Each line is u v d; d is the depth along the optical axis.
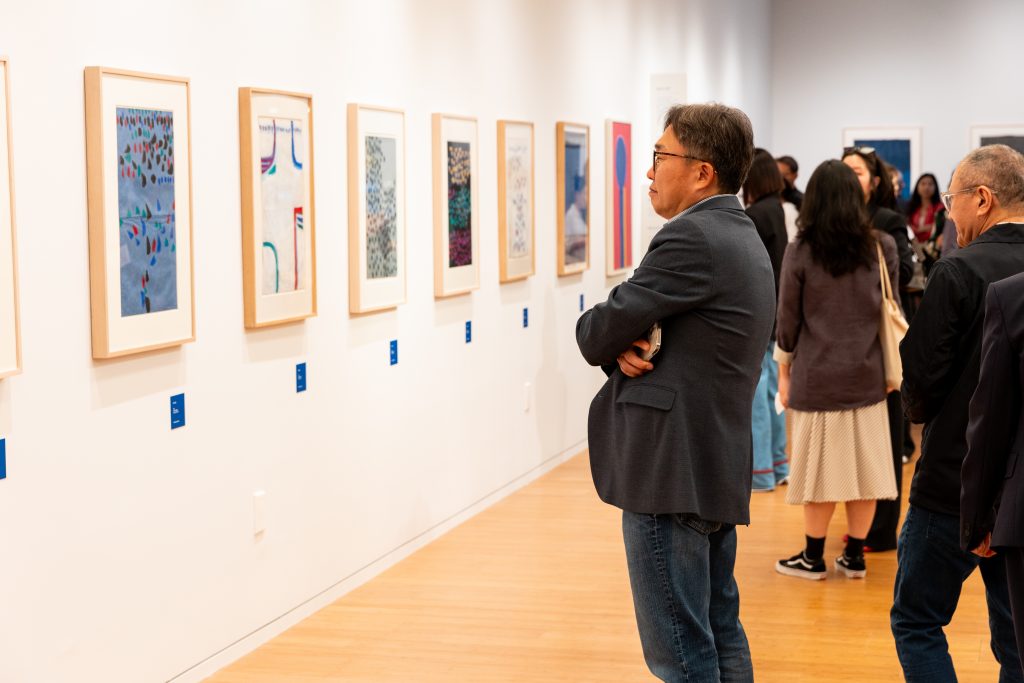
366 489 5.27
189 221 3.94
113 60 3.62
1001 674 3.28
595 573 5.36
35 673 3.38
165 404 3.90
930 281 3.24
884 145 15.46
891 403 5.59
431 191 5.90
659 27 10.02
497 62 6.70
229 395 4.25
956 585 3.26
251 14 4.34
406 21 5.58
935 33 15.17
